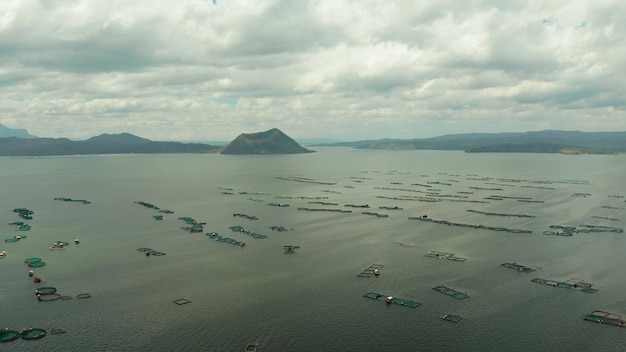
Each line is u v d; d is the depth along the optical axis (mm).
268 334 115875
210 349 108500
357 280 152875
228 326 119750
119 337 113812
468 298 137625
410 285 148375
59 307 130875
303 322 122188
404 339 113750
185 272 161375
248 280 153000
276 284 149250
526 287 146375
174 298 137500
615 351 107625
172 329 117938
